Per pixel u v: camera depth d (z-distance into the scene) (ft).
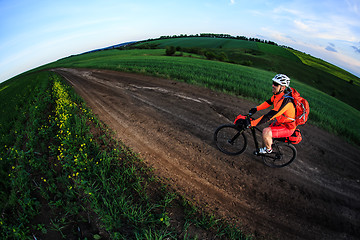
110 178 10.03
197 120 19.80
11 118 25.62
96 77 44.60
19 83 78.74
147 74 42.98
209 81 35.99
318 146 17.38
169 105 23.90
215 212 9.33
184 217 8.66
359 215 10.17
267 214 9.64
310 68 219.41
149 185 10.30
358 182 12.91
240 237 8.19
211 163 13.01
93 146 13.19
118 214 8.24
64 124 15.21
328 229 9.23
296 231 8.95
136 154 13.21
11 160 12.27
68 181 9.84
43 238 7.43
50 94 30.50
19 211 8.57
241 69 80.74
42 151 13.07
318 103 41.83
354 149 18.03
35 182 10.24
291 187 11.53
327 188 11.87
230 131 14.65
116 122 18.57
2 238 7.40
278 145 12.64
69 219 8.18
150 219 8.08
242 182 11.53
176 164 12.66
